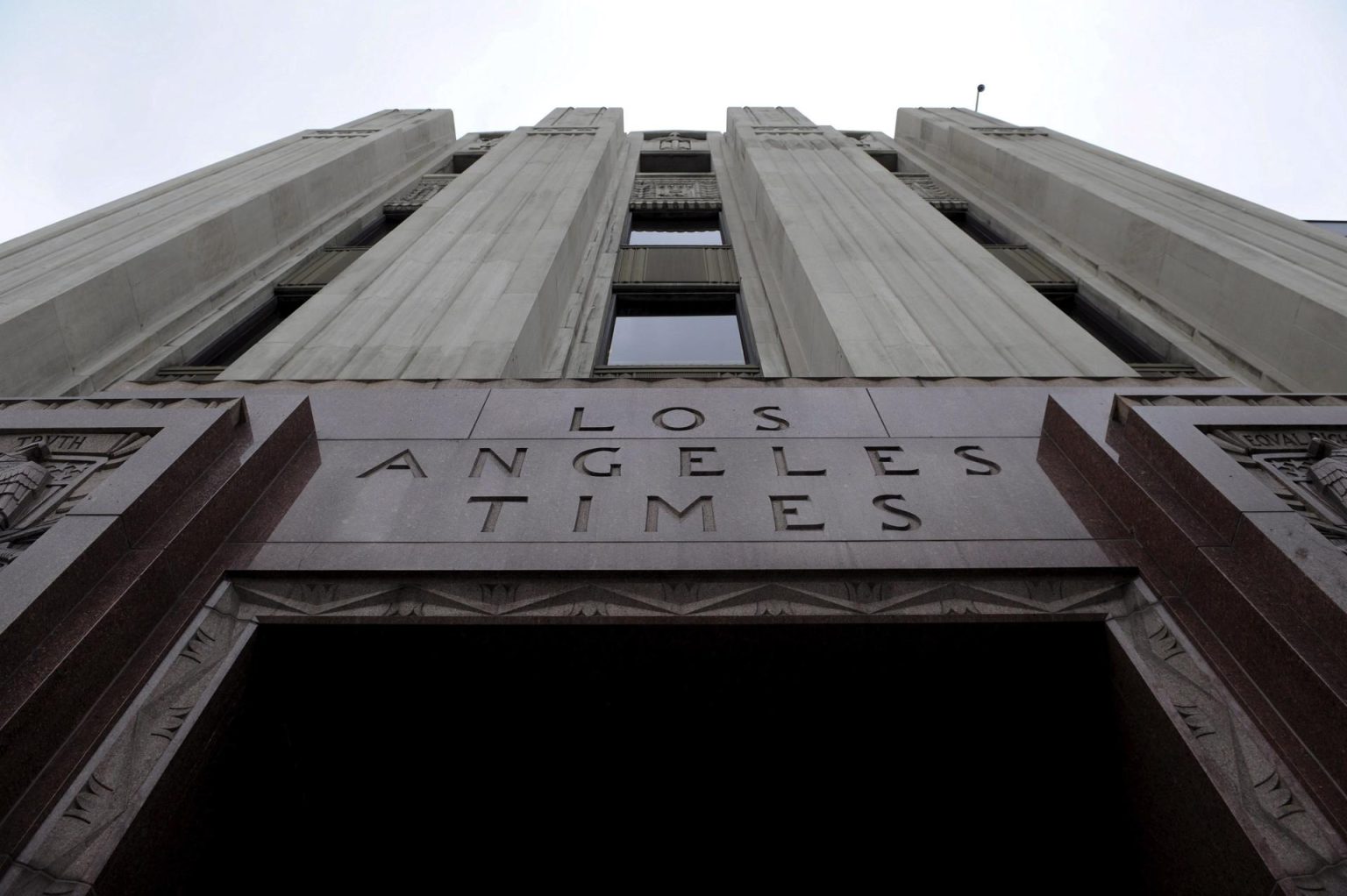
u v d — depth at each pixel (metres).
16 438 5.39
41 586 3.79
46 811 3.31
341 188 16.05
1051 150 16.50
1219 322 10.02
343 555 4.71
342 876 4.72
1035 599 4.57
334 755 4.74
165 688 3.91
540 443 5.92
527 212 12.38
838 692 4.70
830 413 6.31
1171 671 4.12
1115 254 12.33
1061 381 6.95
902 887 4.84
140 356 9.49
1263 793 3.46
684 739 4.80
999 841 4.81
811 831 4.94
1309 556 4.04
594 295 11.98
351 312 8.80
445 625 4.42
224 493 4.88
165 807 3.56
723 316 12.03
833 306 9.02
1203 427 5.38
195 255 11.06
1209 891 3.55
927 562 4.68
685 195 17.48
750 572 4.59
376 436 6.05
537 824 4.87
